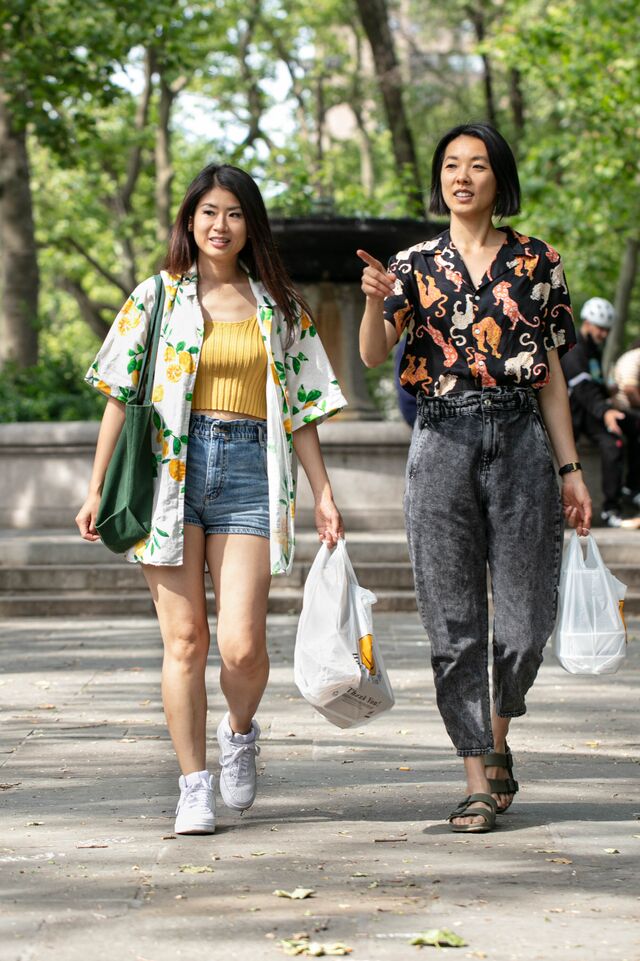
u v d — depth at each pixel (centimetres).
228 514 537
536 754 683
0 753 685
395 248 1695
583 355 1577
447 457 533
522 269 534
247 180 547
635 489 1598
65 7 2620
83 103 2927
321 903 435
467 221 541
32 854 497
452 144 540
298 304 557
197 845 510
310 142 4594
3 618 1255
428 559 538
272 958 385
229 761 552
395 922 416
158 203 3616
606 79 2612
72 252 4275
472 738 535
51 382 2317
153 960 383
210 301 548
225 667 538
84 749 694
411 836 521
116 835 525
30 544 1315
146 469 532
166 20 2673
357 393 1794
